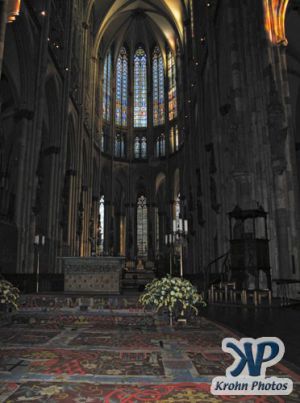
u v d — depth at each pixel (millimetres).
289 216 14680
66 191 32219
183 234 13953
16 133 20891
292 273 13969
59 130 27422
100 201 47531
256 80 15984
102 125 48031
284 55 16109
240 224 16609
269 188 14680
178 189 48031
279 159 14094
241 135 15969
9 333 7070
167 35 49281
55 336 6719
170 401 3436
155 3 44875
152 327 7836
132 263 42969
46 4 23391
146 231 49844
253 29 16547
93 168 43781
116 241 49656
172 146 48750
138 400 3461
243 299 12742
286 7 16516
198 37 30234
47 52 23719
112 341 6219
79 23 35500
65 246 29969
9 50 20859
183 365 4656
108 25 46188
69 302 10680
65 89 28578
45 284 21078
